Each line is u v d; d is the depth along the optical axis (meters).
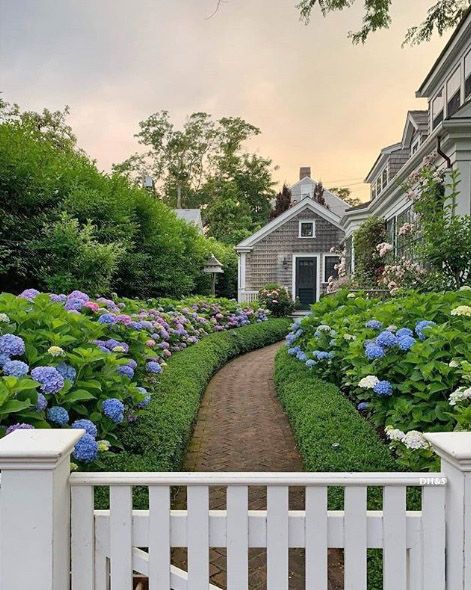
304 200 17.97
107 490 1.83
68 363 2.41
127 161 35.25
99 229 7.21
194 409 3.61
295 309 16.47
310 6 6.65
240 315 10.38
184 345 6.34
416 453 2.01
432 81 9.80
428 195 6.30
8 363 1.99
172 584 1.20
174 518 1.19
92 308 3.44
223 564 2.03
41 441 1.15
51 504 1.10
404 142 12.87
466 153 6.37
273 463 3.22
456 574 1.14
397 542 1.18
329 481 1.17
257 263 18.25
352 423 2.88
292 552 2.10
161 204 11.02
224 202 31.88
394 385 2.66
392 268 7.17
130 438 2.58
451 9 7.60
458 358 2.48
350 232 14.59
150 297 9.49
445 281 5.82
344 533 1.18
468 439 1.20
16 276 5.98
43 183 6.20
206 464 3.21
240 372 6.73
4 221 5.64
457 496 1.14
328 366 4.16
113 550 1.19
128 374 2.85
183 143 35.12
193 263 12.61
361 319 4.20
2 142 5.86
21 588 1.09
